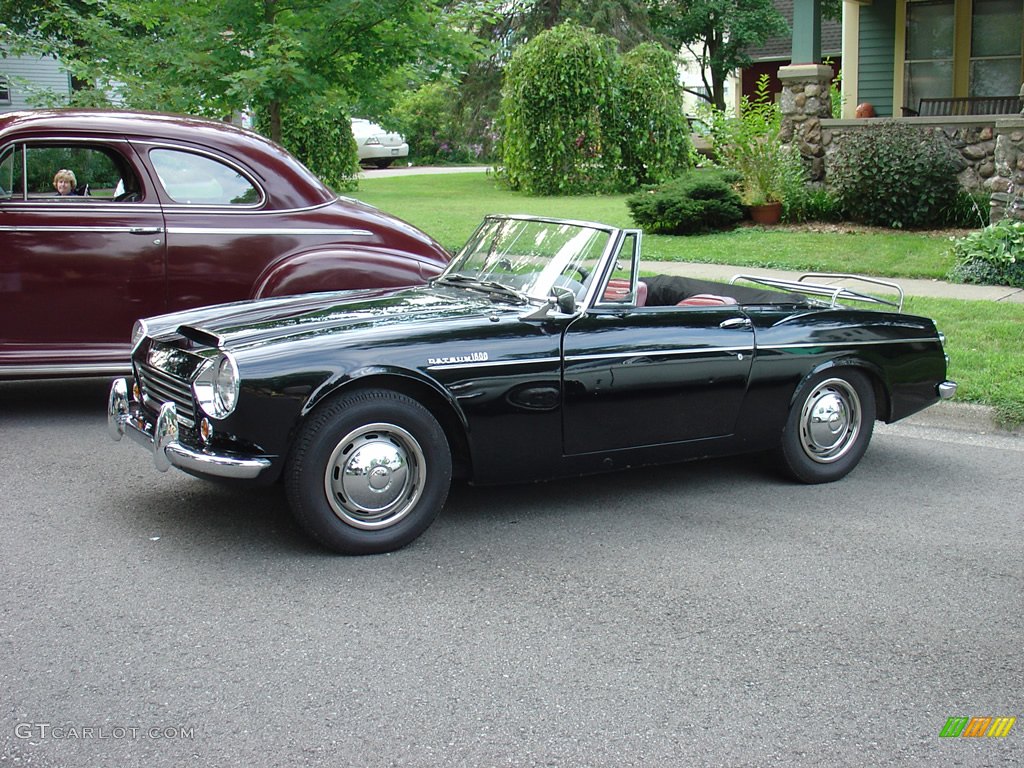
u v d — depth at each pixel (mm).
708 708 3590
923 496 5941
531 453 5234
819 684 3768
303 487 4699
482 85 32812
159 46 11242
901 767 3266
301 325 5035
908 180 14273
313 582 4574
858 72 20281
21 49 12617
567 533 5258
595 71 21703
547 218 5895
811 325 5922
